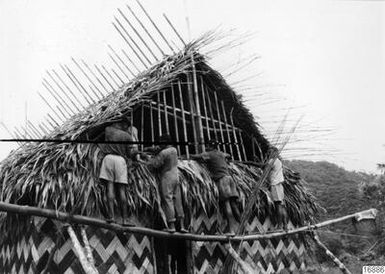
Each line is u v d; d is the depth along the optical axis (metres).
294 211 10.91
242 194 9.54
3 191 7.82
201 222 9.02
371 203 17.69
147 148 8.80
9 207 6.85
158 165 8.16
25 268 7.59
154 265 8.33
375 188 17.44
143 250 8.24
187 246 8.84
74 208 7.17
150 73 9.62
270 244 10.45
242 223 9.15
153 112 10.22
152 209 8.11
